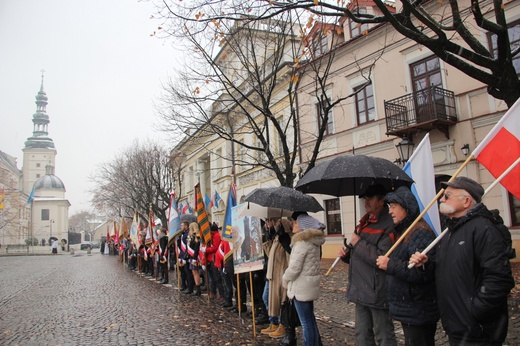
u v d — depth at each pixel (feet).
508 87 22.48
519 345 16.75
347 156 15.33
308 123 62.03
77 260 111.96
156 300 33.83
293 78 38.17
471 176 42.11
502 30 21.45
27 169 326.44
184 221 37.83
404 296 11.26
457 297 9.68
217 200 52.85
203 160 111.86
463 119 43.09
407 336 11.34
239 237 22.97
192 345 19.80
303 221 16.75
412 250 11.31
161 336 21.70
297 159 63.77
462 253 9.68
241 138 82.69
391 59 50.70
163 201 99.71
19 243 214.07
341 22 36.81
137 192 104.78
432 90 43.27
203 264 31.96
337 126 58.03
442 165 44.80
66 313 29.96
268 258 21.01
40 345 21.08
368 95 54.13
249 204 22.68
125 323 25.32
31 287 49.06
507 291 8.97
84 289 44.11
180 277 40.22
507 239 11.32
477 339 9.37
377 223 13.42
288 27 43.88
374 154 52.26
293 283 16.12
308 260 15.92
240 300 26.07
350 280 13.91
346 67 56.44
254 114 73.46
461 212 10.27
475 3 21.45
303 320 15.90
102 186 119.24
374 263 12.76
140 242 60.34
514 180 11.84
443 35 22.43
